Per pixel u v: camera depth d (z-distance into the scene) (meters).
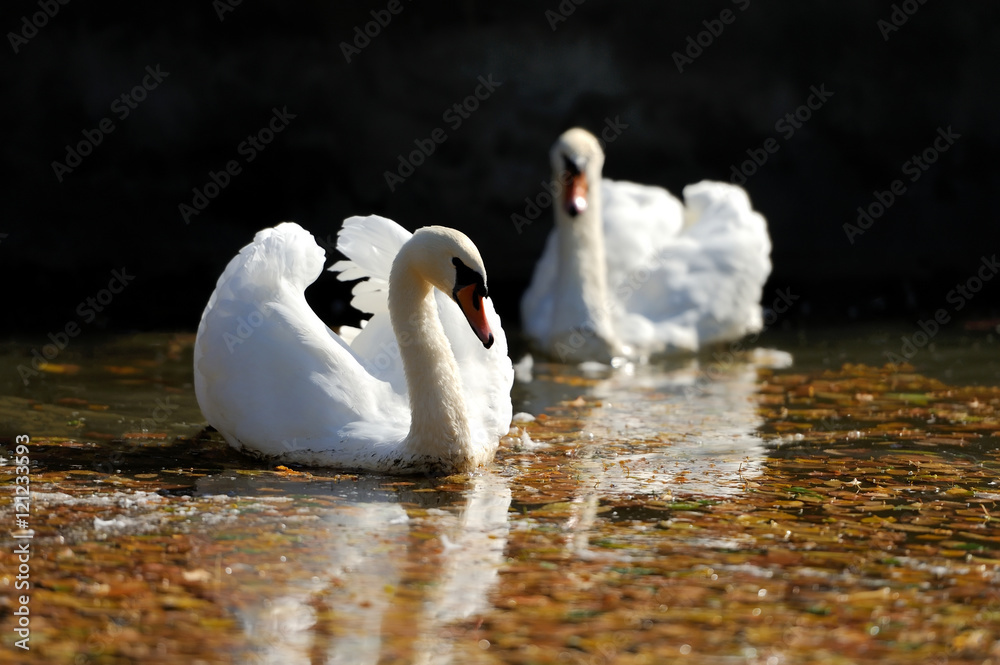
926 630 6.66
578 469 10.21
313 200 25.25
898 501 9.25
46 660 6.18
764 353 16.41
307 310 10.59
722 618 6.79
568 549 7.98
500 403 10.66
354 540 8.11
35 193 23.70
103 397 12.78
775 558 7.84
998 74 25.89
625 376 14.95
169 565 7.56
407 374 9.75
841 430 11.80
